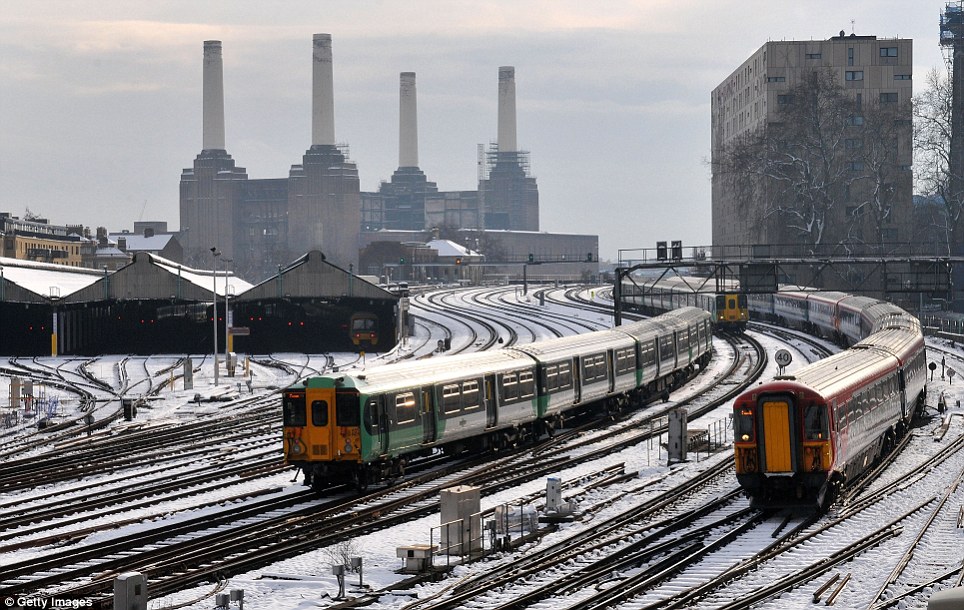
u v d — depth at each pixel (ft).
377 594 200.23
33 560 223.51
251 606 194.80
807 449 264.72
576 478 317.42
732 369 617.21
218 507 281.95
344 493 298.97
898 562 213.46
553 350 402.72
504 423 361.10
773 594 194.18
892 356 356.79
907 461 346.13
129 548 236.63
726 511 272.31
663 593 197.26
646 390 494.18
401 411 309.22
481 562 227.20
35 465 361.10
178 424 470.80
